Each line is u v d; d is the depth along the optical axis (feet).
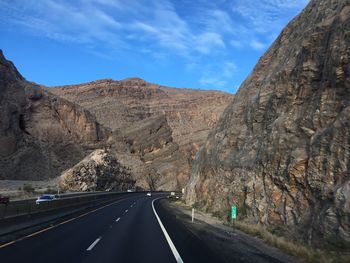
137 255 40.88
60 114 444.55
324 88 65.00
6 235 53.72
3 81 366.02
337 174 52.01
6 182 277.85
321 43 72.59
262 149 80.38
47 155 356.79
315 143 59.88
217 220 92.68
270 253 48.32
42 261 36.65
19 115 364.79
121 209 128.26
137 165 475.72
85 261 37.11
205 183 126.72
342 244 43.16
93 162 306.14
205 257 40.40
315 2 99.19
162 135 595.06
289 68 83.76
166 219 90.33
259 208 72.59
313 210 54.24
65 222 77.92
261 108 96.37
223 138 118.42
